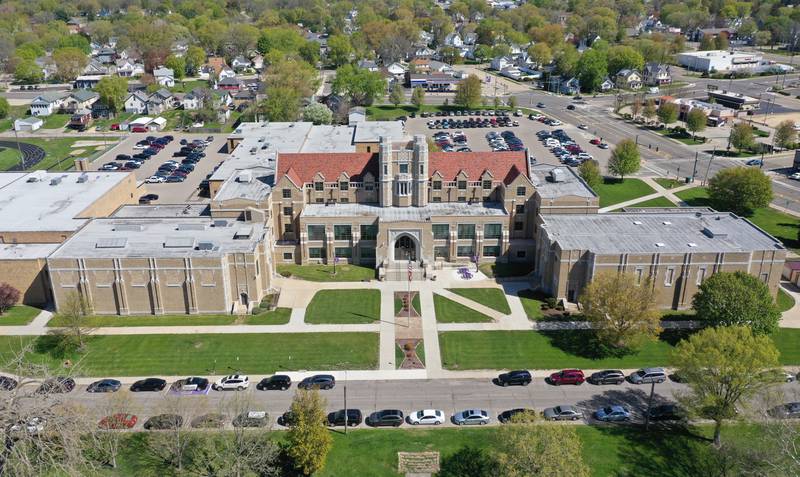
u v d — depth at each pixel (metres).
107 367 101.81
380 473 80.94
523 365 102.56
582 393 96.06
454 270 133.00
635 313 101.75
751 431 88.56
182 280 114.31
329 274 131.50
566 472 70.06
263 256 120.75
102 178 158.00
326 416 84.44
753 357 82.88
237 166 168.12
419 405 93.31
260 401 94.12
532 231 138.75
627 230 124.19
